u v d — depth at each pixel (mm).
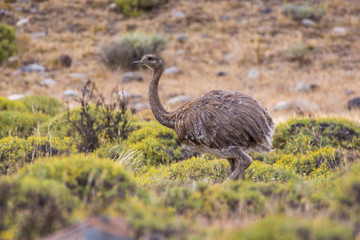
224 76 65125
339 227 10000
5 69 61562
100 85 58656
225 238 9867
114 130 28828
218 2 87188
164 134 28922
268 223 9984
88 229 9516
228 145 18547
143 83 60969
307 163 24422
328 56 71062
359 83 62125
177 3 86188
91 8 83188
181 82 62094
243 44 74438
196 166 22203
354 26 79625
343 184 12914
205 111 18734
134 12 81500
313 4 86875
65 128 30688
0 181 12664
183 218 11852
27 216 10797
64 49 69938
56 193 11867
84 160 14680
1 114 32531
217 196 13430
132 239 9969
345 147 27703
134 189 13875
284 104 49875
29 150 23125
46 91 54750
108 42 70500
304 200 13078
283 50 72312
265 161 25953
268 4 87625
